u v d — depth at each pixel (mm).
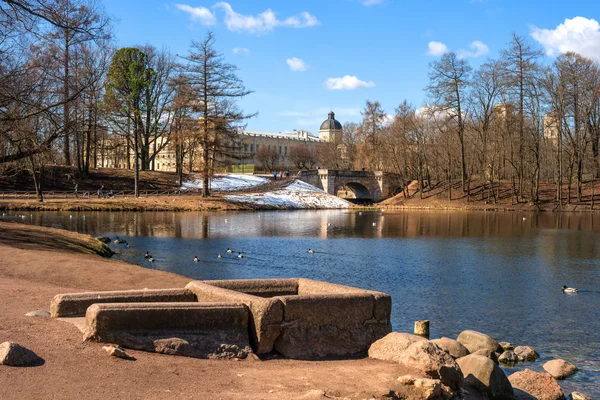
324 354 12102
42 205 62219
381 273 31844
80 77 41844
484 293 26859
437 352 11344
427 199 92500
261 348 11664
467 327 20766
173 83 74500
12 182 75812
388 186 102125
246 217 66750
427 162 97000
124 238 43969
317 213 78000
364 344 12578
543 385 13594
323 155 149375
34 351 9938
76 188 73625
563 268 34250
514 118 81938
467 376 12188
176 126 81688
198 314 11422
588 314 23094
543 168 101625
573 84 81062
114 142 91688
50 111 37531
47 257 24984
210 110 74250
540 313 23141
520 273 32438
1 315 12742
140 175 89125
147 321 11023
